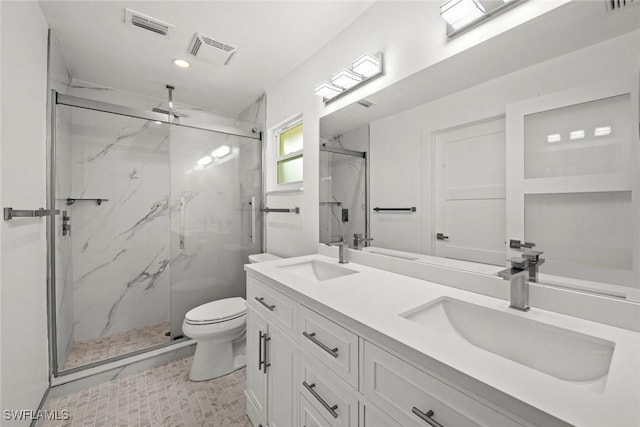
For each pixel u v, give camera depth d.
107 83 2.40
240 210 2.66
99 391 1.74
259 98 2.74
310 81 2.01
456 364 0.57
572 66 0.83
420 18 1.25
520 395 0.48
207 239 2.48
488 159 1.04
